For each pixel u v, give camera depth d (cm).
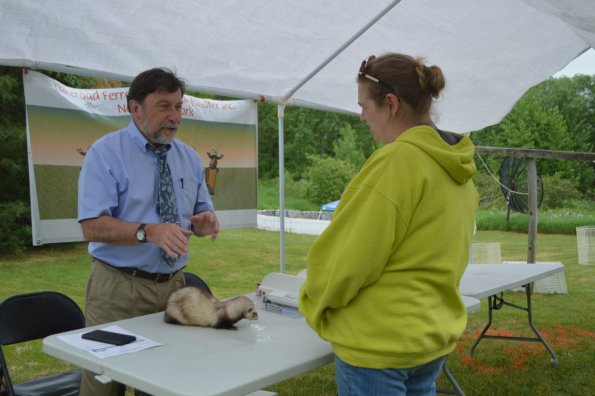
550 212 1958
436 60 446
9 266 1027
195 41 375
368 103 176
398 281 161
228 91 458
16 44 338
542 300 725
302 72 443
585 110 2622
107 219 236
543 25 405
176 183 268
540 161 2267
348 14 369
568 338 545
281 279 287
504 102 520
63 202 447
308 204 2528
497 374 446
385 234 155
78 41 345
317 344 204
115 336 202
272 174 3045
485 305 689
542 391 413
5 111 1067
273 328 225
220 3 338
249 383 164
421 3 372
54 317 273
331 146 3067
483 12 385
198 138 513
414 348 158
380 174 159
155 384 161
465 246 174
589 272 961
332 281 160
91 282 252
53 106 435
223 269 1076
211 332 217
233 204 546
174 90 248
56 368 454
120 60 375
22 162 1091
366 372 164
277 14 360
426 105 172
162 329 220
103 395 233
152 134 250
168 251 221
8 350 496
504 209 1991
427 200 159
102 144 249
